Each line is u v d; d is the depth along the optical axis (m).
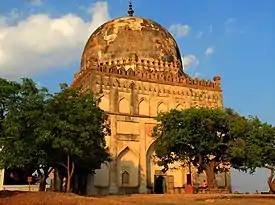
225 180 41.47
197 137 31.36
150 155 39.56
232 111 33.19
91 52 46.44
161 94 41.50
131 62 43.59
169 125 32.62
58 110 26.66
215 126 32.22
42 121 25.73
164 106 41.31
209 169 32.97
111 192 36.03
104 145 30.62
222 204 20.19
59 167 31.23
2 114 24.25
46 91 26.39
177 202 21.41
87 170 33.03
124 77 40.28
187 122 31.77
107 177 36.53
